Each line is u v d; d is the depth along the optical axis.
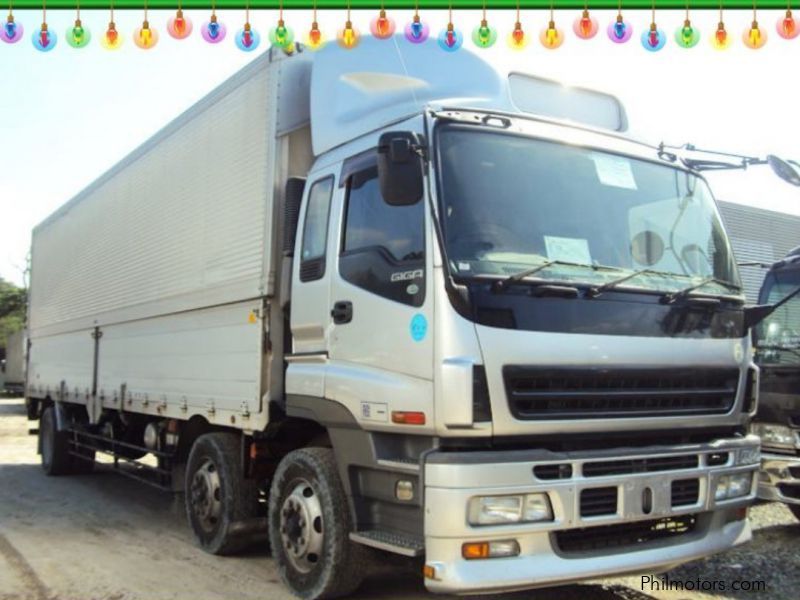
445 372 4.05
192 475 6.70
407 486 4.35
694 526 4.80
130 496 9.55
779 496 7.05
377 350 4.55
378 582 5.48
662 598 5.39
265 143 5.97
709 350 4.89
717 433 5.05
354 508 4.73
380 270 4.60
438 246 4.19
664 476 4.46
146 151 8.49
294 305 5.39
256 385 5.72
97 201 10.12
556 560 4.11
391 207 4.62
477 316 4.11
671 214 5.19
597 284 4.47
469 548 3.93
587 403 4.36
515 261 4.34
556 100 5.41
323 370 4.97
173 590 5.53
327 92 5.63
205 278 6.72
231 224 6.37
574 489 4.14
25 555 6.53
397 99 5.07
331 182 5.26
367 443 4.60
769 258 14.62
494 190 4.48
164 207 7.84
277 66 5.98
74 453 10.94
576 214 4.71
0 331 50.25
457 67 5.14
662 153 5.44
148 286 8.05
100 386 9.42
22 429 19.39
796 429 7.17
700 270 5.14
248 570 6.03
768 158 5.43
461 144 4.48
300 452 5.21
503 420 4.07
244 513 6.14
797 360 7.51
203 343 6.72
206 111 7.07
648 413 4.55
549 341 4.25
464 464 3.96
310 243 5.36
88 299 10.16
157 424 8.02
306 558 5.08
